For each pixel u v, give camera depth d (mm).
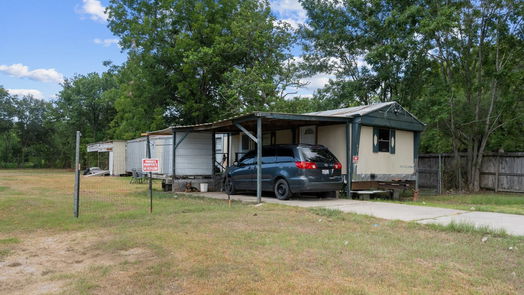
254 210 9523
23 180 24062
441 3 17703
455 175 19109
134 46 27484
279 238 6297
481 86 17609
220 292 3941
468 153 18719
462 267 4738
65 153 56531
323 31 22219
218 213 9008
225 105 28859
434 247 5676
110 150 31375
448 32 17781
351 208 9875
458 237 6395
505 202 13258
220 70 28156
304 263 4898
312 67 23234
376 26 20000
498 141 18125
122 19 28891
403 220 7965
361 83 21312
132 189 17031
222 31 27750
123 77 31844
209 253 5383
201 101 28562
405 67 19094
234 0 28219
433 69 19500
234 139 18703
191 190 15758
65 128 49906
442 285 4129
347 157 12977
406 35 18094
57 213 9297
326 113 14805
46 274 4711
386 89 21172
